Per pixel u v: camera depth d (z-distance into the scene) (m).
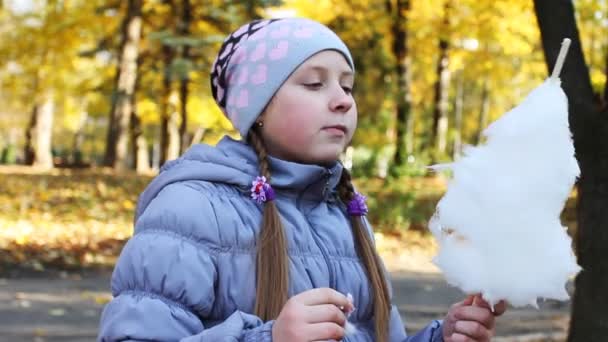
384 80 25.48
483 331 1.90
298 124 2.10
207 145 2.21
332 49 2.15
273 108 2.14
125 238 14.52
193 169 2.11
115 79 27.59
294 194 2.18
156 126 48.31
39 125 38.25
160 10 26.45
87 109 38.59
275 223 2.03
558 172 1.72
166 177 2.13
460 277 1.73
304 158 2.13
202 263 1.96
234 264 1.99
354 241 2.28
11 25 31.22
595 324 5.49
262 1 21.53
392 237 16.98
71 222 15.68
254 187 2.06
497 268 1.70
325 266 2.11
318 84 2.12
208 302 1.95
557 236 1.71
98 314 8.61
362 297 2.19
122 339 1.89
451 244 1.76
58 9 29.53
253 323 1.82
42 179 22.39
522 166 1.72
